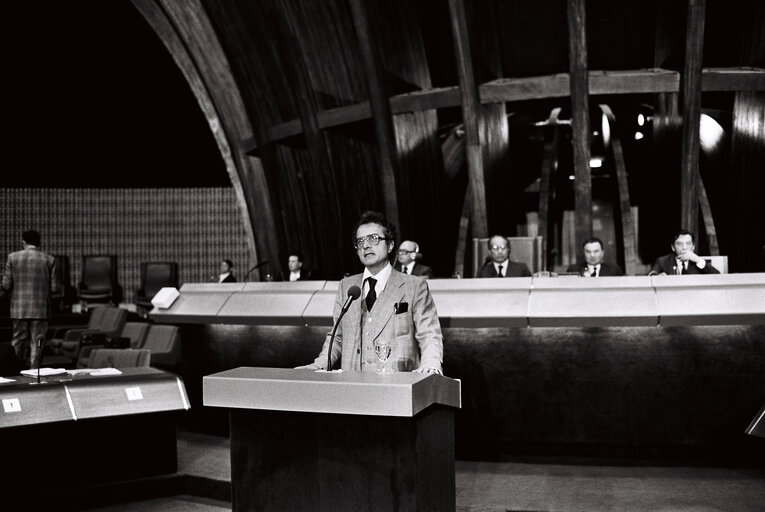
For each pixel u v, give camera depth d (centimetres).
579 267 665
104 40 1333
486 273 646
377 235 337
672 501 372
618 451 450
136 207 1592
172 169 1570
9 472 412
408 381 262
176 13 1063
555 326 441
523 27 869
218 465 476
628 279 440
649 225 1131
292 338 527
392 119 927
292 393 274
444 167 1065
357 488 271
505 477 426
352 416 272
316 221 1077
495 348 464
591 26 852
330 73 994
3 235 1533
